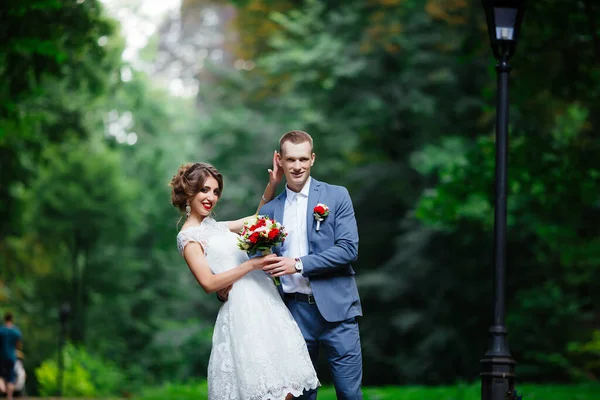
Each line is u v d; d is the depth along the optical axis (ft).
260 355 18.95
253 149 98.53
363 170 90.68
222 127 97.60
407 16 88.89
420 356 84.33
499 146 24.12
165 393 59.26
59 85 60.49
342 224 20.16
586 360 75.10
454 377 85.30
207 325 107.86
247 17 104.37
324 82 88.58
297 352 19.35
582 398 41.93
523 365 76.69
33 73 43.32
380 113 88.17
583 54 43.73
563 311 74.69
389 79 90.38
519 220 69.77
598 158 48.39
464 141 79.51
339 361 20.12
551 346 75.36
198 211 20.02
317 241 20.08
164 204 124.67
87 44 45.83
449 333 82.89
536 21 41.88
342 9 95.76
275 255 19.38
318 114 89.97
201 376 108.27
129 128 125.08
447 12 81.51
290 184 20.54
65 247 112.98
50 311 110.32
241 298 19.45
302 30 93.50
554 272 79.36
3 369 58.49
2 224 60.85
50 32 41.50
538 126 56.24
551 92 45.06
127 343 118.93
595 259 60.95
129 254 117.39
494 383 22.47
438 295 84.02
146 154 124.36
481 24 79.92
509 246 79.92
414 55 86.99
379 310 90.43
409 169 90.27
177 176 20.15
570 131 64.90
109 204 110.52
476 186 53.31
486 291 83.15
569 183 49.19
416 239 82.17
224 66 106.42
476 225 70.90
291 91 94.22
